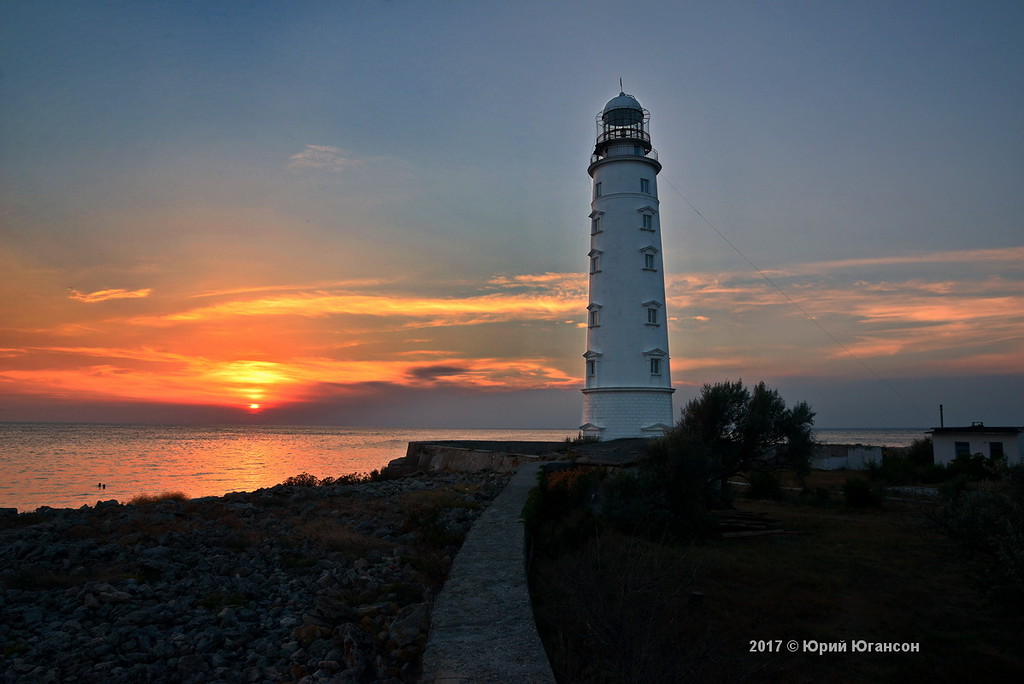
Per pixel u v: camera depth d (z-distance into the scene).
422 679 6.88
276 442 144.50
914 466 42.91
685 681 8.70
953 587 15.98
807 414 27.27
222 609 9.84
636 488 21.08
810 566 17.81
